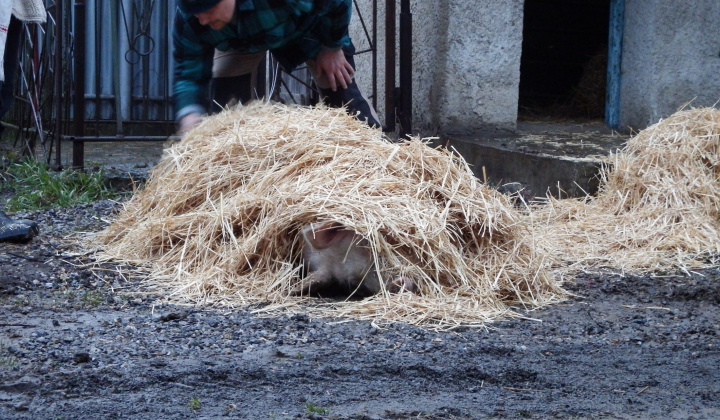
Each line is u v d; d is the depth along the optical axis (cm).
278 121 531
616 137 888
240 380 314
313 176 471
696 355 369
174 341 363
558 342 385
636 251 575
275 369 327
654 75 883
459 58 870
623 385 324
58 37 805
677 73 888
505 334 395
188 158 540
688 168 650
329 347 361
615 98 941
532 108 1127
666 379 333
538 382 326
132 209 569
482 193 482
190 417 275
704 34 888
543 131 921
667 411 295
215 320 398
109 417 272
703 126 680
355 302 432
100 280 470
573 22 1212
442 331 395
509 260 465
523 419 284
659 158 662
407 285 434
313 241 436
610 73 945
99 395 295
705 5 884
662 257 560
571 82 1209
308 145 495
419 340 378
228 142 521
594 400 306
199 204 516
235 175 508
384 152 490
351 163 477
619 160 682
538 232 607
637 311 451
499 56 880
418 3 921
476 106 880
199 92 551
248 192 486
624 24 927
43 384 302
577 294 482
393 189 464
